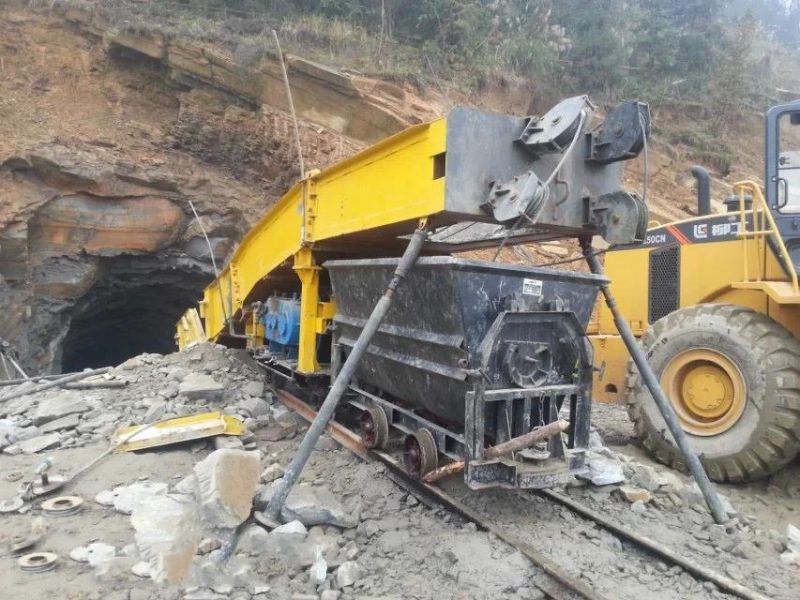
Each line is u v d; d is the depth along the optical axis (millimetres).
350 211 5102
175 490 4516
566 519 4328
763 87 22812
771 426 5172
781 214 5602
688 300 6562
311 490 4492
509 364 4016
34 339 14875
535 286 4199
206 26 16469
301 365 5941
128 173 15391
